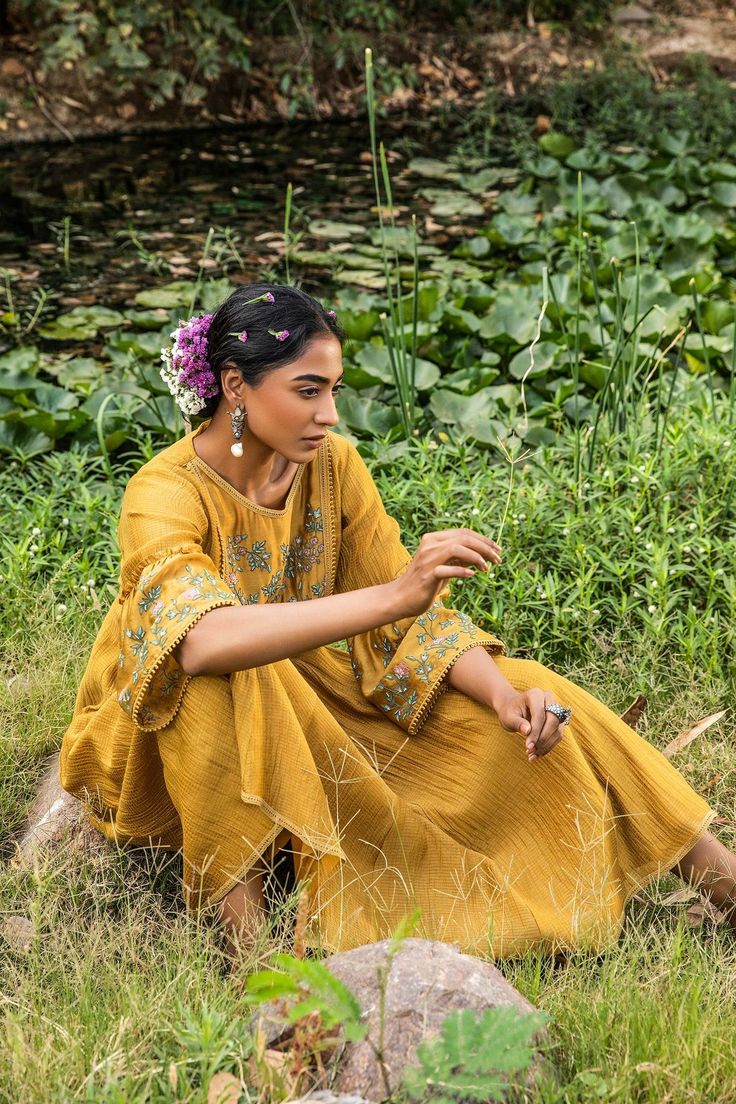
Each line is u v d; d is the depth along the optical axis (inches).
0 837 109.2
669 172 291.0
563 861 96.4
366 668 102.8
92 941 91.2
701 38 405.1
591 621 131.4
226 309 90.0
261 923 91.7
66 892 99.9
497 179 312.7
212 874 91.7
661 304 203.0
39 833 106.5
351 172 320.8
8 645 130.5
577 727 97.5
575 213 272.1
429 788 100.8
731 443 151.4
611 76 372.2
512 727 94.1
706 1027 80.2
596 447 158.2
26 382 179.8
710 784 113.0
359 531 103.0
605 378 178.7
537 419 175.9
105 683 99.7
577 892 94.4
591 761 97.3
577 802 96.1
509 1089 73.5
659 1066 76.0
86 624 133.8
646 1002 83.3
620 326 163.5
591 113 370.3
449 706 100.7
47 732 118.7
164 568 88.1
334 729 96.0
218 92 361.4
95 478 161.5
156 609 87.5
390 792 97.0
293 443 91.0
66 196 296.5
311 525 101.6
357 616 84.8
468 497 150.0
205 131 355.9
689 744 117.6
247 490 96.0
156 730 90.7
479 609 133.1
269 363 88.4
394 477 153.0
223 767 88.7
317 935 91.4
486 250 253.8
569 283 211.0
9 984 89.7
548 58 390.9
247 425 92.0
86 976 86.2
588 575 133.6
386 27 386.3
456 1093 71.9
